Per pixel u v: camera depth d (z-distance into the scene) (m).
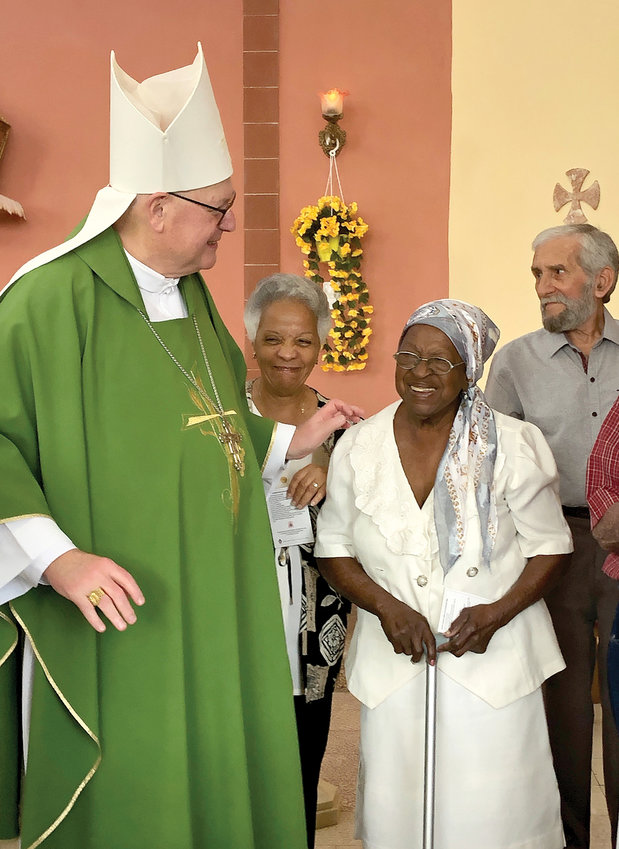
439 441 2.35
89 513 1.93
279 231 6.24
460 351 2.26
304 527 2.60
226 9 6.14
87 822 1.95
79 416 1.94
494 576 2.30
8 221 6.11
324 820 3.33
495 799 2.24
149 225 2.08
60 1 6.09
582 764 3.04
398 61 6.16
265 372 2.72
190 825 1.97
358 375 6.28
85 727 1.88
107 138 6.12
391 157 6.19
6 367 1.91
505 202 6.12
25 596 1.90
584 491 3.17
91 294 2.02
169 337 2.14
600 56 6.00
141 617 1.97
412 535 2.30
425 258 6.21
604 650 2.99
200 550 2.06
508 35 6.07
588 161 6.03
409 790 2.30
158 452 2.02
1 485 1.82
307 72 6.19
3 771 2.00
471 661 2.28
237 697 2.07
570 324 3.20
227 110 6.19
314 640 2.60
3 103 6.09
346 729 4.23
